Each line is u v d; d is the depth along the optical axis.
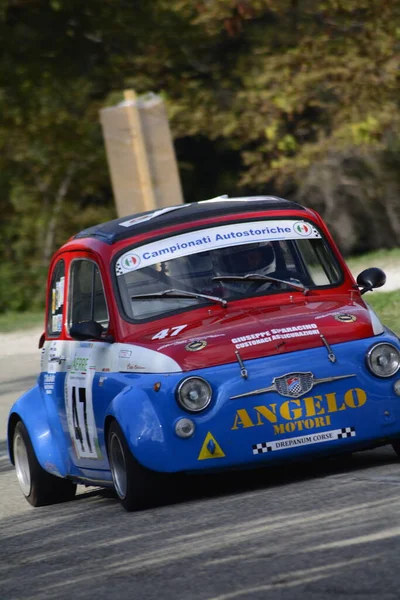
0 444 45.09
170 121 109.62
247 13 98.25
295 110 105.19
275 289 28.83
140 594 18.59
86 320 30.14
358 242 121.00
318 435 25.20
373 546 19.05
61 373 31.02
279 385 25.19
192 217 30.00
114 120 66.19
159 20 114.69
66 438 30.64
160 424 25.03
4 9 116.00
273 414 25.08
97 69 119.44
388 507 21.81
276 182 110.62
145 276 28.81
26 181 120.19
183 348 25.89
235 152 129.00
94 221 120.88
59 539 25.12
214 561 19.84
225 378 25.16
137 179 66.06
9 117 117.00
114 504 29.09
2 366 70.38
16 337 85.88
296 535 20.72
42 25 118.75
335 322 26.34
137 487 25.88
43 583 20.77
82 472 30.08
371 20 99.50
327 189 117.06
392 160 116.31
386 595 16.28
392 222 118.56
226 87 114.62
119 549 22.45
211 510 24.62
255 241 29.56
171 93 115.00
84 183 120.06
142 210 66.06
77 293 30.88
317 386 25.28
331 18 101.19
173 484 27.00
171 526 23.62
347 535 20.08
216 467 25.00
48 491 32.25
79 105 118.62
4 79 118.00
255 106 105.75
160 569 20.00
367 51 100.06
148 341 27.11
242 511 23.83
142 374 26.20
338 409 25.31
